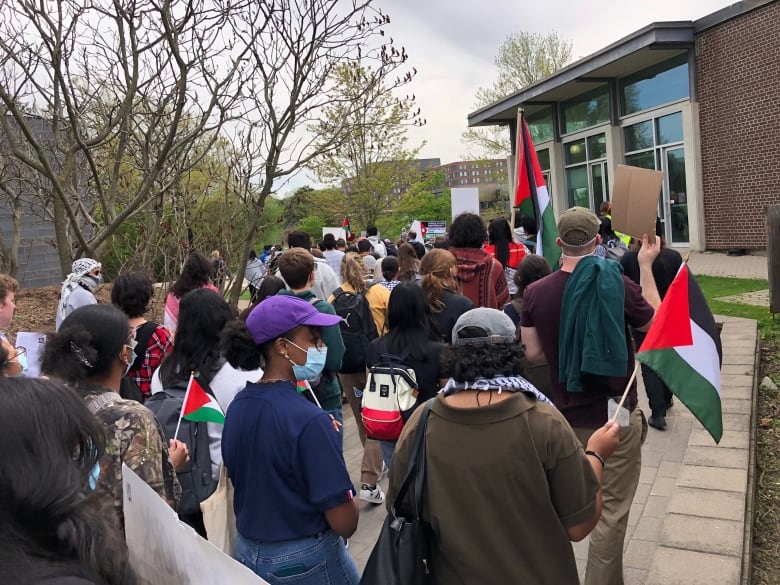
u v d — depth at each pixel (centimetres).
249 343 248
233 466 239
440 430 206
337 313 525
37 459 108
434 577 208
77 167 732
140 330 386
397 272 693
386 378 362
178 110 558
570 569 200
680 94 1730
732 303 1017
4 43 561
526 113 2412
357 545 435
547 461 197
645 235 352
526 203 623
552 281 314
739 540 347
